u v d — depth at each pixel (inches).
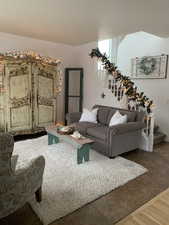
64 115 228.4
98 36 174.9
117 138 127.9
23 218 71.3
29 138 171.9
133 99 159.8
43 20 133.1
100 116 169.3
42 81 177.6
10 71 157.8
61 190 88.7
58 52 211.5
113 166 115.4
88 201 81.1
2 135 49.9
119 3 101.4
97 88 205.5
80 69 215.9
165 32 149.6
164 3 99.9
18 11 117.3
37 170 69.6
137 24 135.4
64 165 115.0
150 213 75.4
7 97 159.3
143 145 149.6
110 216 73.3
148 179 102.0
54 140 151.5
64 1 101.3
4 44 172.4
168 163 124.0
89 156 127.9
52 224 68.9
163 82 171.6
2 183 56.0
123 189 91.9
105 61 182.2
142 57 184.1
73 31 159.6
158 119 177.9
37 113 177.9
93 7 108.0
